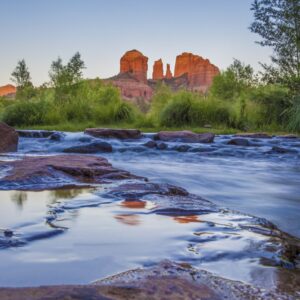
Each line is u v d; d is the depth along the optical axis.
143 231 1.92
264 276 1.38
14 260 1.46
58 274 1.32
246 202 3.47
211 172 6.15
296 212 3.02
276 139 13.80
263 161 8.57
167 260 1.46
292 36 20.47
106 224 2.05
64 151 9.63
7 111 24.00
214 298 1.12
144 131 19.58
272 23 20.66
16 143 9.01
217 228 2.05
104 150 9.88
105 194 2.96
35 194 2.96
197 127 22.11
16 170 3.85
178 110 23.11
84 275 1.31
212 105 23.31
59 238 1.77
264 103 22.55
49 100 25.50
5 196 2.86
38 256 1.51
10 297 1.00
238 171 6.43
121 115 25.20
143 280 1.20
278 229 2.33
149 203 2.68
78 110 25.38
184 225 2.07
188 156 9.41
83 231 1.89
